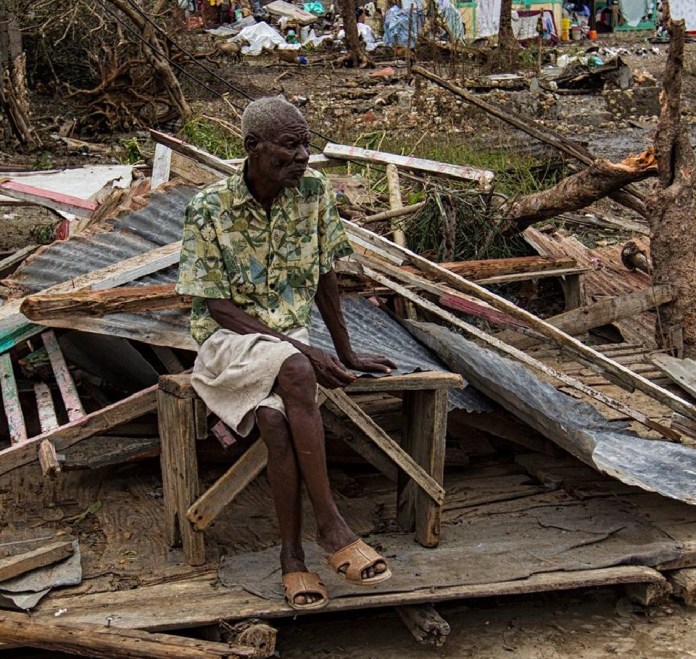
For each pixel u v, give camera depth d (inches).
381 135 463.5
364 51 914.7
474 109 545.3
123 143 548.1
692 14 1154.0
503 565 145.0
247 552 150.6
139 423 182.1
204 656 123.6
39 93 673.0
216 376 135.9
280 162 127.1
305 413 126.6
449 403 174.1
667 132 246.1
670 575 151.3
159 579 141.3
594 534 157.1
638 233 335.9
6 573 135.6
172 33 711.7
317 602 129.7
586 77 714.2
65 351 191.9
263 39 1004.6
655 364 236.1
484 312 207.6
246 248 134.6
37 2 652.1
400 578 139.9
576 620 146.2
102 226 209.5
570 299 270.5
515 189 381.1
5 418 189.3
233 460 179.9
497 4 1080.2
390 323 198.7
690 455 172.2
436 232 268.1
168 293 166.1
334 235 141.1
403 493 156.9
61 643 123.0
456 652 137.3
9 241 339.9
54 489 173.6
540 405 175.6
